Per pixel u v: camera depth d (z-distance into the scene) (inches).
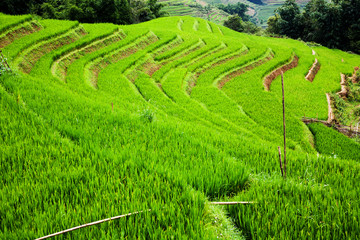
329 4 2817.4
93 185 176.4
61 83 658.2
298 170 219.8
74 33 1075.9
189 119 645.3
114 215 143.7
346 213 153.3
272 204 161.0
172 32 1565.0
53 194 165.5
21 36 927.0
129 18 2472.9
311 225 141.6
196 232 135.6
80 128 279.4
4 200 151.2
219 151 269.0
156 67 1160.2
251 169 224.7
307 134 697.6
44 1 2247.8
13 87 387.5
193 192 168.9
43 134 253.1
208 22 2642.7
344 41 2928.2
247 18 7317.9
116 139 261.7
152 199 161.8
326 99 1021.8
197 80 1143.0
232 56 1448.1
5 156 204.1
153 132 306.3
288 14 3287.4
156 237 126.7
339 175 207.8
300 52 1909.4
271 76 1299.2
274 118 789.9
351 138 711.7
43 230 130.9
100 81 842.2
